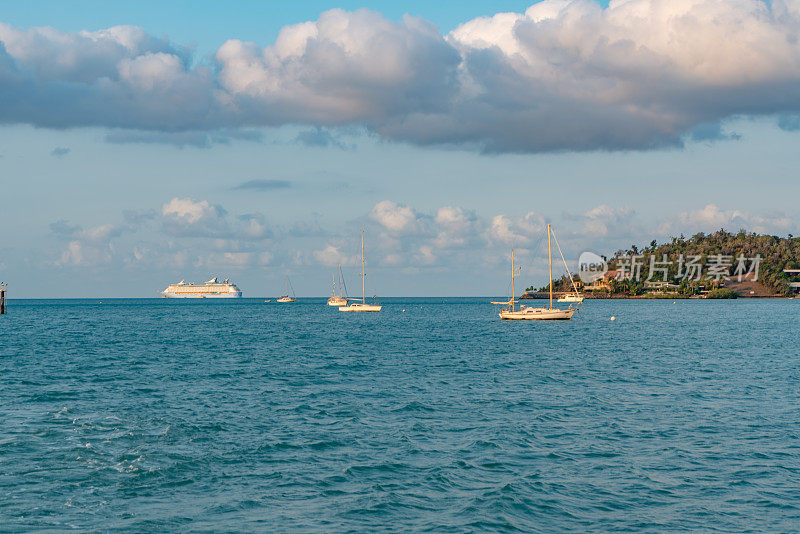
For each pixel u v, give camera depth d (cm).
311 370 6588
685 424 3891
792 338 11088
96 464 2992
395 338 11419
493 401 4700
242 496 2639
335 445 3406
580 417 4112
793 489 2734
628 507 2548
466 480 2853
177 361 7475
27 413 4159
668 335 12050
